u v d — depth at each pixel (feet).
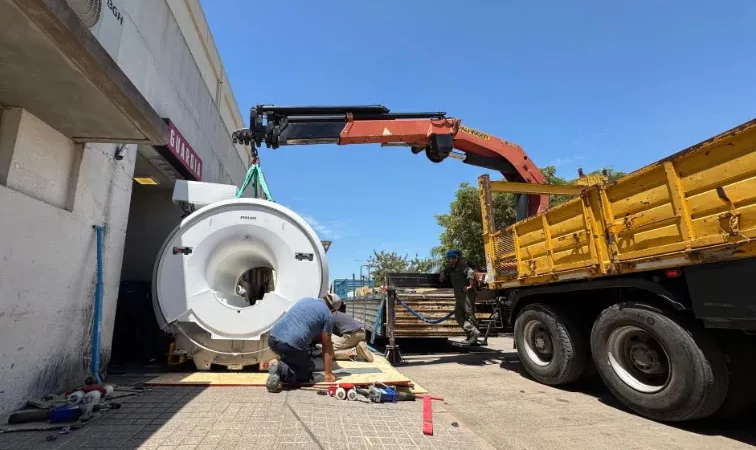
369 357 19.88
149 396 12.77
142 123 11.91
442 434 10.29
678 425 12.57
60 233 12.23
